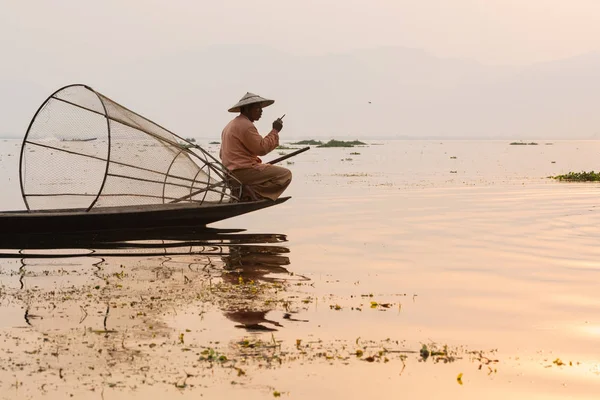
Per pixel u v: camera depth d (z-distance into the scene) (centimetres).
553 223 1075
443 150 6391
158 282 651
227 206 980
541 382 404
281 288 630
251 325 511
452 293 617
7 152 4250
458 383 401
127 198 1017
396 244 884
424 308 564
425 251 833
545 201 1399
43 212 990
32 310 548
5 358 436
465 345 470
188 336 482
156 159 1012
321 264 747
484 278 679
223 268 721
